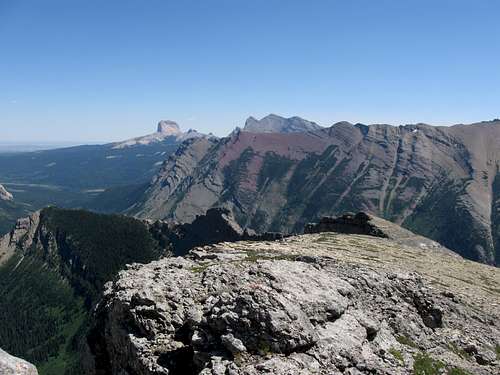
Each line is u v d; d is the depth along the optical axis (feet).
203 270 145.59
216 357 98.73
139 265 162.50
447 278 293.43
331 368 100.48
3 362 73.15
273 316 101.86
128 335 117.39
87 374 145.79
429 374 116.37
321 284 129.90
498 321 176.45
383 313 138.00
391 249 392.88
